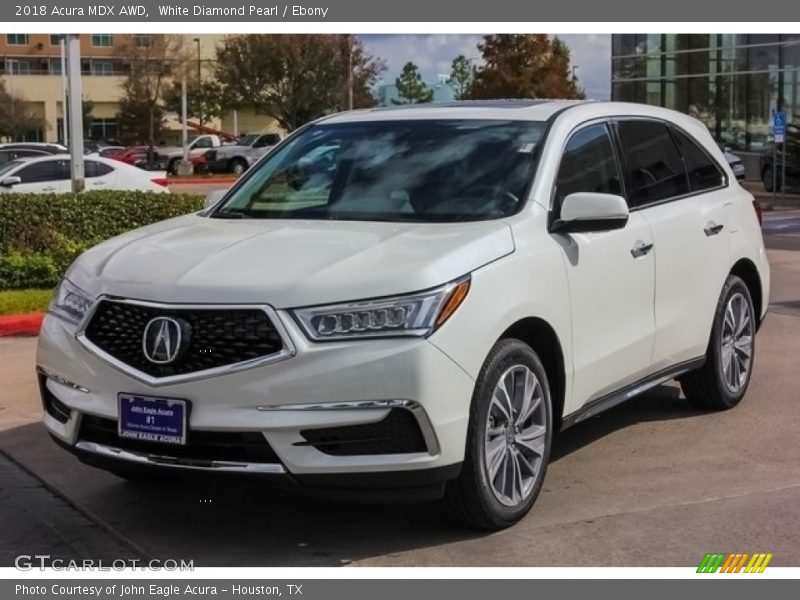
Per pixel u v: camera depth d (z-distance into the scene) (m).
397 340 4.29
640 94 42.47
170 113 68.81
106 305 4.63
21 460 6.09
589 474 5.74
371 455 4.31
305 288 4.31
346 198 5.52
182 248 4.87
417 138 5.79
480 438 4.60
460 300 4.45
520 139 5.56
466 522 4.78
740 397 7.12
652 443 6.31
